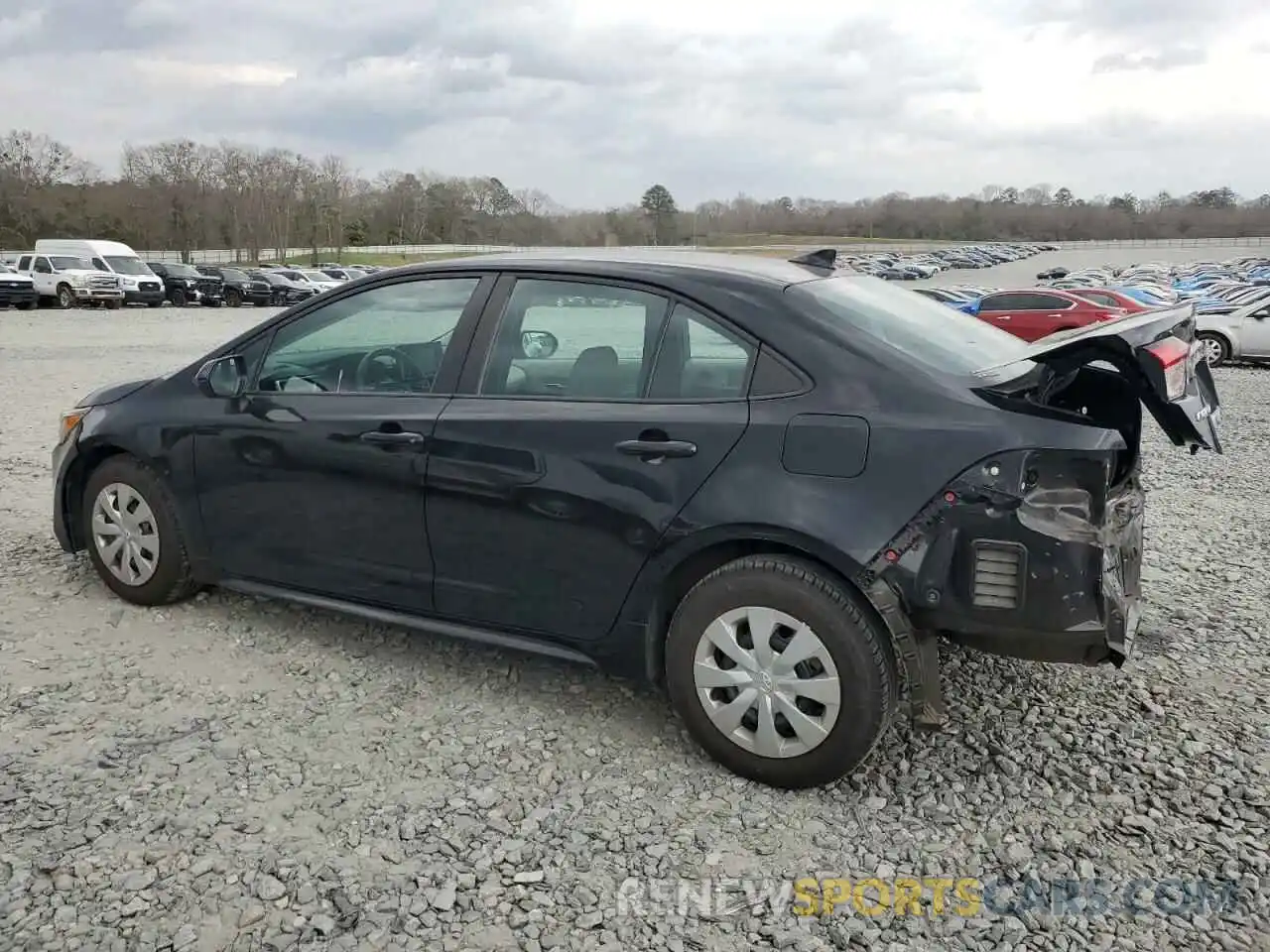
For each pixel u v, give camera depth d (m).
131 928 2.53
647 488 3.30
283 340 4.21
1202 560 5.91
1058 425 2.91
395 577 3.88
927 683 3.07
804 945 2.54
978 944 2.56
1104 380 3.70
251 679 3.96
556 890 2.73
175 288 40.59
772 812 3.12
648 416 3.34
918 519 2.96
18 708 3.65
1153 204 145.88
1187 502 7.55
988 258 98.12
